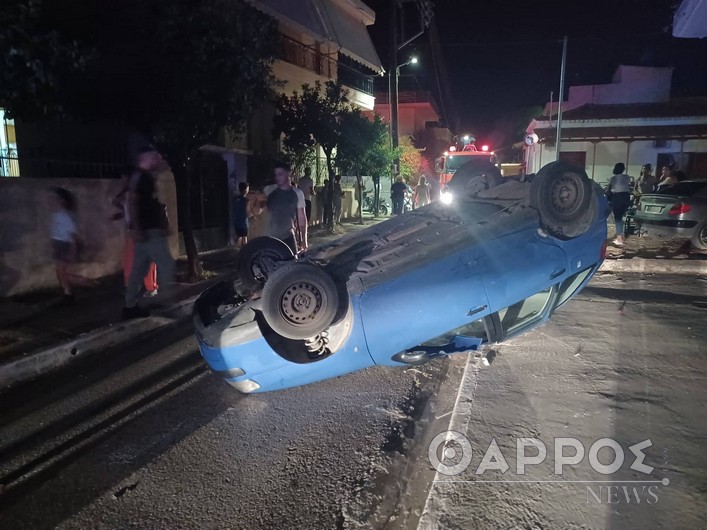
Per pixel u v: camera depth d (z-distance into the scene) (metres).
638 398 4.32
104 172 10.59
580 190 4.64
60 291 8.69
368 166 18.03
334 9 21.94
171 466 3.80
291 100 15.88
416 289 4.38
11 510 3.40
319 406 4.63
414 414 4.42
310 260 4.98
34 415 4.76
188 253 9.79
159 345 6.62
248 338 4.41
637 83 28.69
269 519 3.18
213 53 7.82
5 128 12.38
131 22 7.28
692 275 9.16
